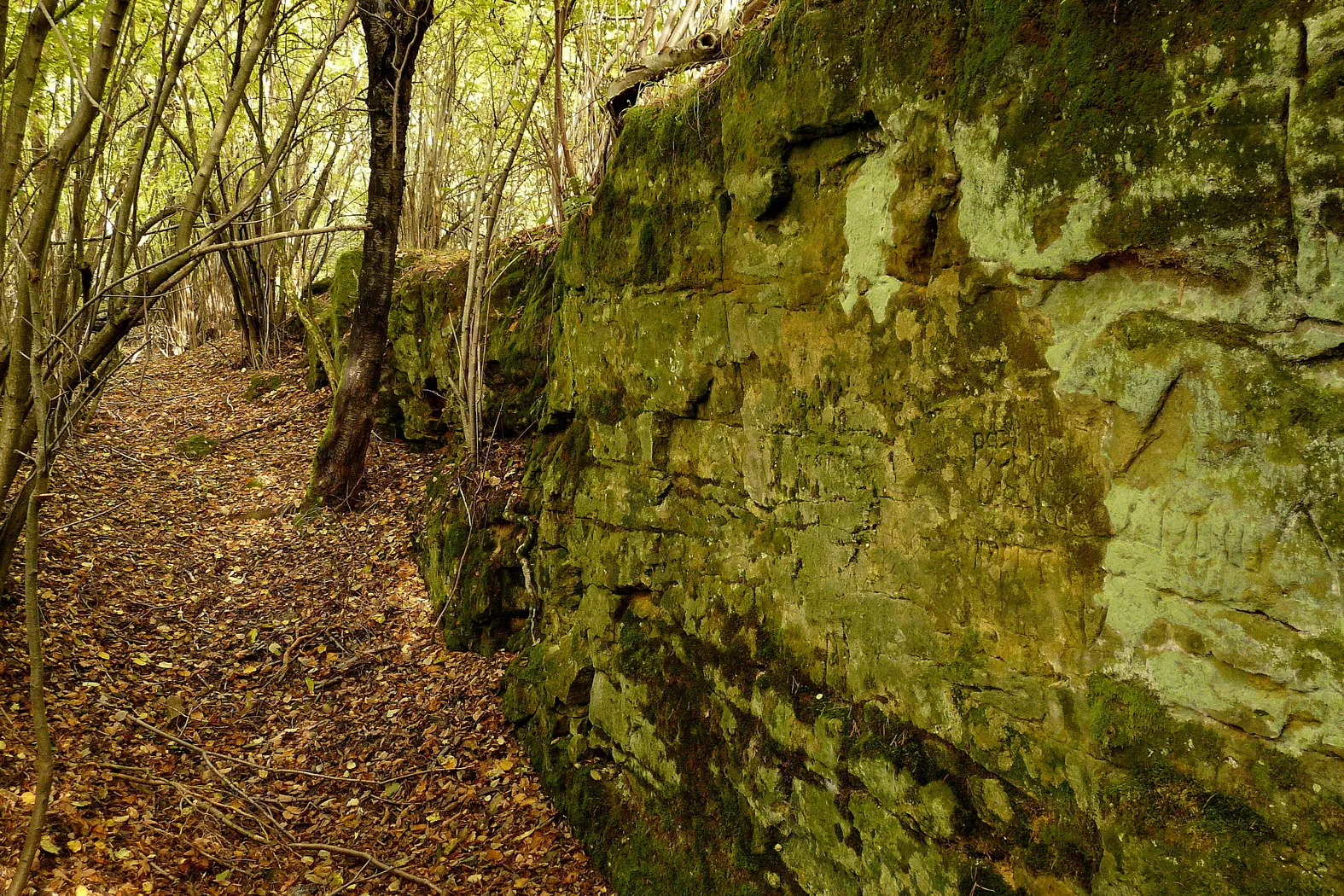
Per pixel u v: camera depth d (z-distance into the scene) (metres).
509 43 8.91
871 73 3.14
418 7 7.67
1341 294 1.90
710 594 4.28
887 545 3.24
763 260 3.83
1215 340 2.16
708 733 4.16
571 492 5.51
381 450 9.13
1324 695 1.94
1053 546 2.60
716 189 4.12
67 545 7.05
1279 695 2.03
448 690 5.90
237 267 13.20
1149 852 2.22
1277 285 2.03
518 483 6.50
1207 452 2.18
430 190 12.13
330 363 10.76
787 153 3.65
